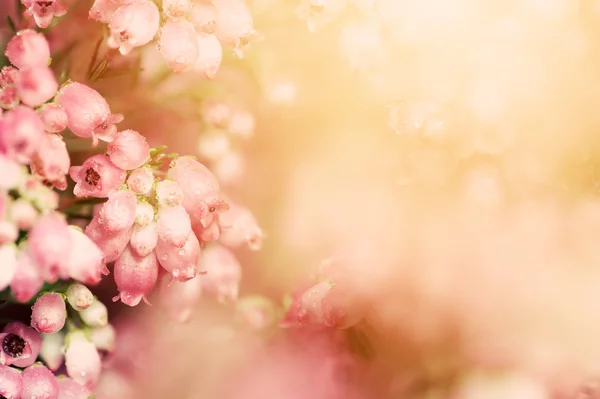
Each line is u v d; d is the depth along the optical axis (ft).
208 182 0.72
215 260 0.77
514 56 0.71
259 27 0.78
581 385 0.71
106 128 0.71
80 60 0.77
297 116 0.79
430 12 0.71
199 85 0.80
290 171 0.79
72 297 0.73
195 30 0.72
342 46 0.74
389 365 0.73
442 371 0.72
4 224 0.69
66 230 0.70
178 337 0.80
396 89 0.73
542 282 0.72
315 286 0.75
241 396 0.79
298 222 0.78
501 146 0.72
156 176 0.72
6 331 0.73
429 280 0.72
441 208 0.73
